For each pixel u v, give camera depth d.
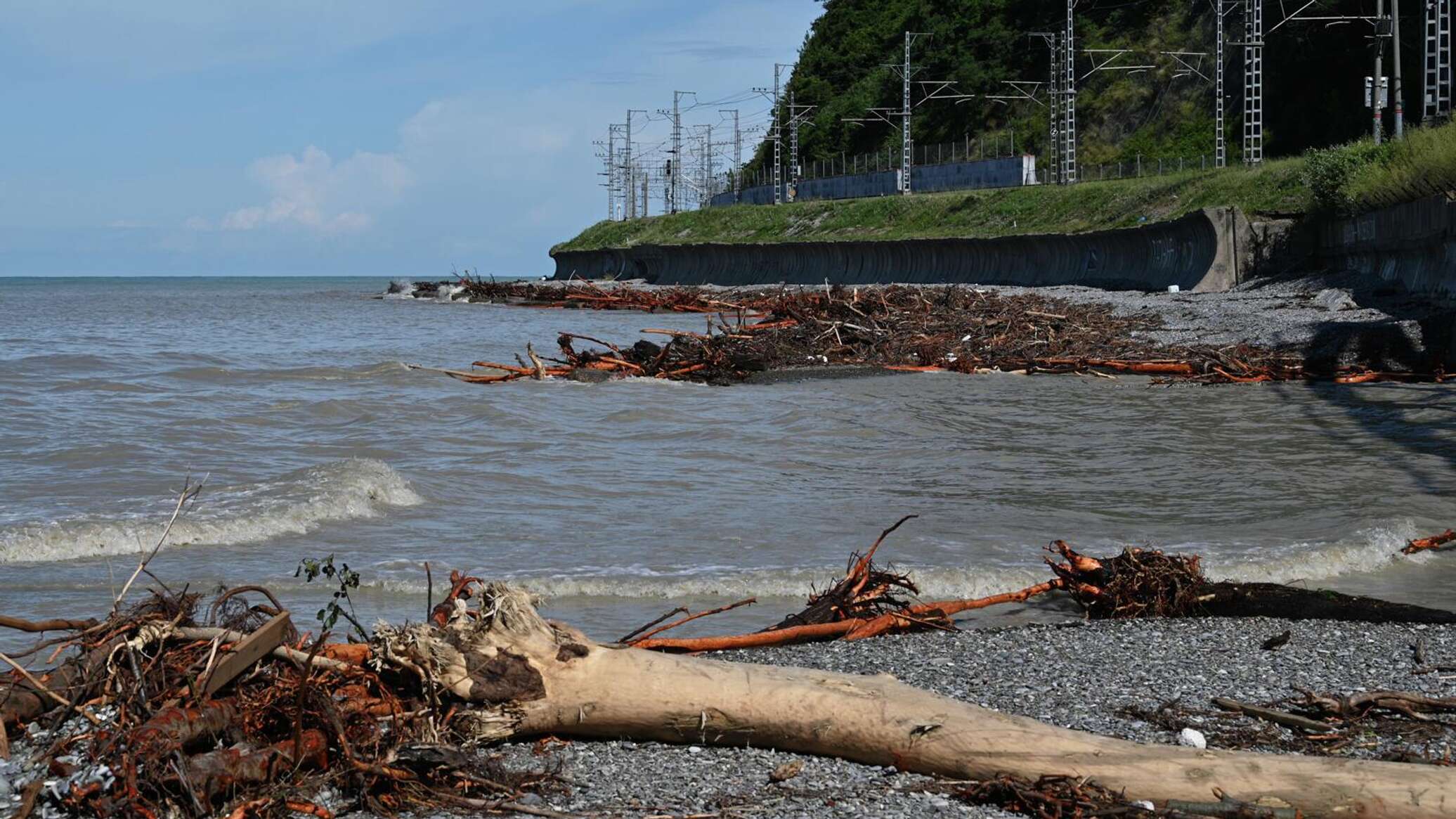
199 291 143.38
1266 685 6.59
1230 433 17.05
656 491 13.11
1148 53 80.38
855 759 5.43
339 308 73.88
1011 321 31.88
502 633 5.69
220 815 4.69
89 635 5.52
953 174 87.94
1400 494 12.51
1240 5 74.75
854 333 29.97
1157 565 8.56
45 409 19.77
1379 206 35.44
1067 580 8.69
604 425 18.48
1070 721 5.97
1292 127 67.75
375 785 5.04
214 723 5.00
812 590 8.45
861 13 117.94
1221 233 42.59
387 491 12.45
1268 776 4.86
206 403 20.97
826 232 87.50
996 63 95.19
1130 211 60.62
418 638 5.56
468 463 14.82
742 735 5.58
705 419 18.94
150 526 10.49
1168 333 30.47
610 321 51.66
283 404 20.03
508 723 5.57
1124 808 4.72
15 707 5.13
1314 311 31.72
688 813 4.87
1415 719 5.93
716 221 104.12
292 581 9.10
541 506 12.22
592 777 5.27
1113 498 12.54
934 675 6.86
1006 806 4.93
